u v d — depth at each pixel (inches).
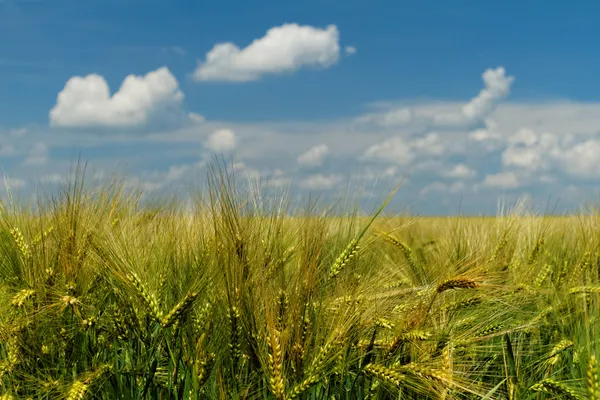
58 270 68.0
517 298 74.6
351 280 65.4
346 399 61.2
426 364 61.5
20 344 66.2
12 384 65.7
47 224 73.4
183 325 61.5
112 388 63.5
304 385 58.4
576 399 60.3
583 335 66.0
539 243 85.9
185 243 66.0
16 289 68.5
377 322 63.7
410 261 81.4
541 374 68.9
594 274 81.3
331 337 60.2
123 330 64.0
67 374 65.2
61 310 65.4
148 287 62.6
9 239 70.4
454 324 67.0
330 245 69.2
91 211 71.2
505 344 67.2
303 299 60.8
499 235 86.8
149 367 63.3
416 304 66.5
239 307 60.1
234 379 60.2
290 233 68.1
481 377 67.2
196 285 62.1
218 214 62.5
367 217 69.0
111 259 63.9
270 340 58.6
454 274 67.1
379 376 60.8
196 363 59.4
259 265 61.9
